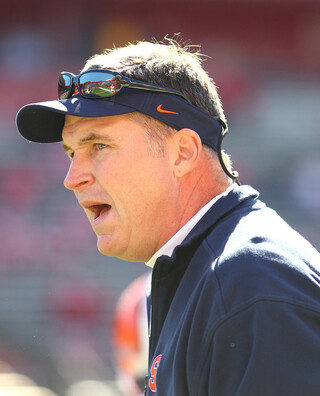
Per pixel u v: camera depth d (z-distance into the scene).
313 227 58.28
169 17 86.94
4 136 63.94
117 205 6.52
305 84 78.06
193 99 6.73
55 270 51.56
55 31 81.38
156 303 6.32
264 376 4.95
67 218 55.78
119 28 84.06
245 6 88.44
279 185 62.88
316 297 5.36
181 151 6.61
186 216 6.61
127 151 6.45
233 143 68.12
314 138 69.81
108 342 46.44
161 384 5.79
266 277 5.30
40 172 59.69
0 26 80.62
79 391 41.22
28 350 45.06
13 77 74.69
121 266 51.44
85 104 6.44
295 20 89.25
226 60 84.88
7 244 53.12
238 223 6.11
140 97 6.46
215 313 5.32
